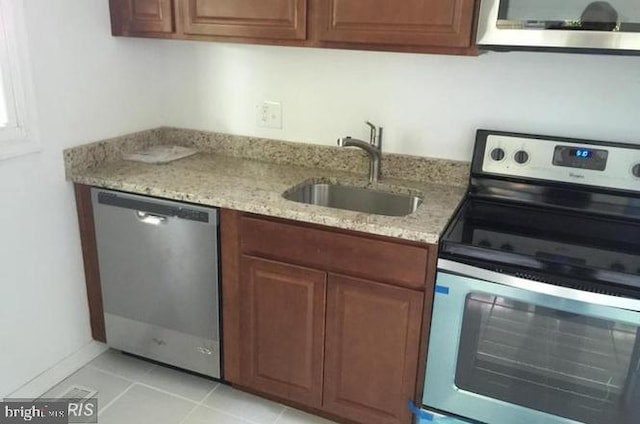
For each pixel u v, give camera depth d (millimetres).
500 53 1935
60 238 2129
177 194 1929
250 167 2299
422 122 2117
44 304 2105
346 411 1950
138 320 2215
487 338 1616
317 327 1884
